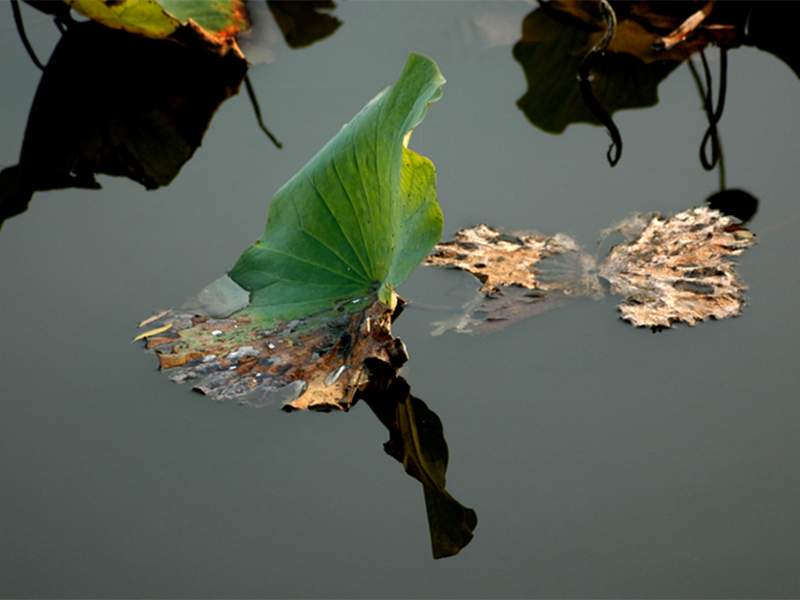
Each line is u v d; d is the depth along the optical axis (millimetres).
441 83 5406
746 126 5703
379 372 5426
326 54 5895
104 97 5805
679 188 5613
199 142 5730
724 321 5449
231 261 5555
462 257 5547
